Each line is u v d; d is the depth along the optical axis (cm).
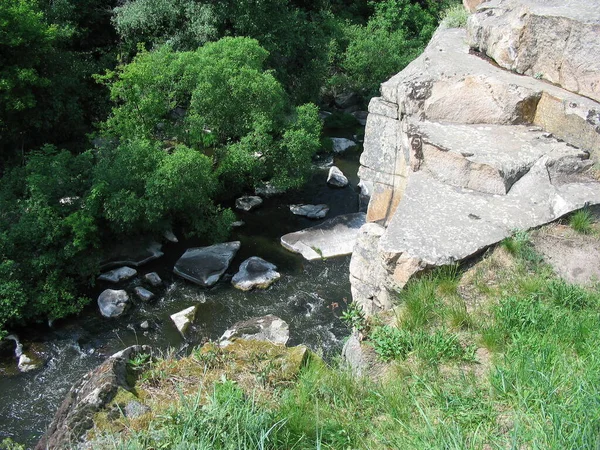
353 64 2244
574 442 317
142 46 1494
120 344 1075
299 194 1656
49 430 424
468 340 464
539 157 655
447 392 401
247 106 1440
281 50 1897
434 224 583
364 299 691
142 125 1403
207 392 418
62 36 1639
